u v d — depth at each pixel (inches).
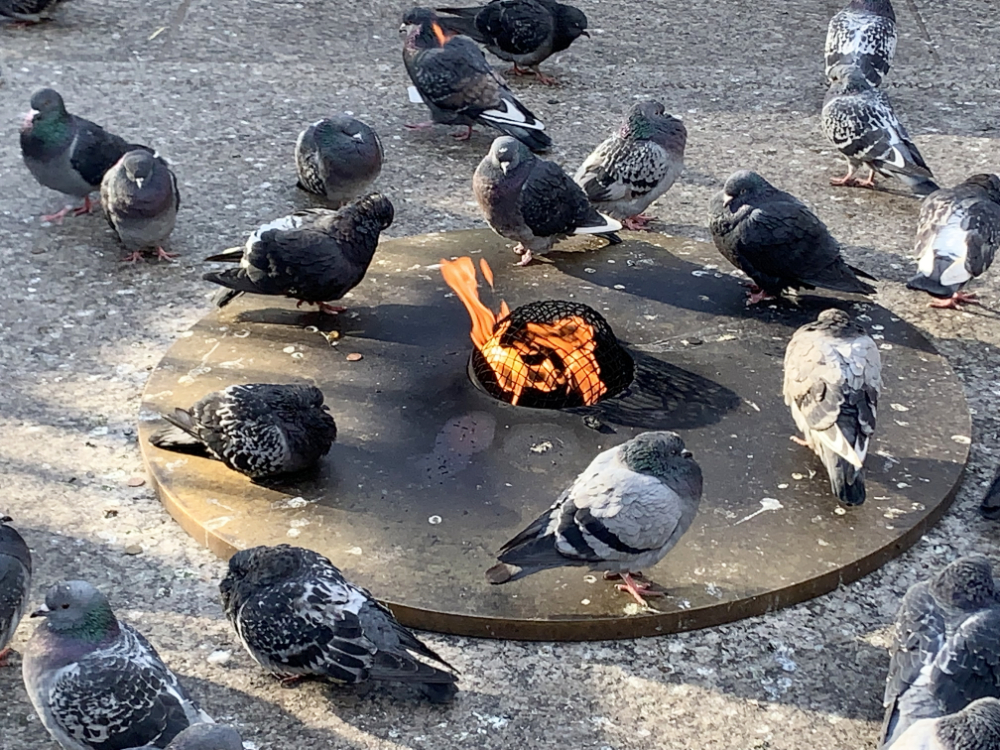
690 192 176.4
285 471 139.0
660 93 195.3
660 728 128.7
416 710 129.3
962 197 161.6
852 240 170.1
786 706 129.9
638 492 130.4
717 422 144.8
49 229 168.6
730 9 216.8
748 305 156.9
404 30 184.2
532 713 129.3
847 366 139.1
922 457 142.9
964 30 210.8
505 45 194.9
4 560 130.4
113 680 124.5
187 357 150.3
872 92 176.9
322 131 170.6
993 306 161.8
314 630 127.7
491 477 140.2
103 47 200.4
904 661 127.5
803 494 139.7
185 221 169.9
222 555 136.6
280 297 156.9
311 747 127.4
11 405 148.5
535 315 147.1
